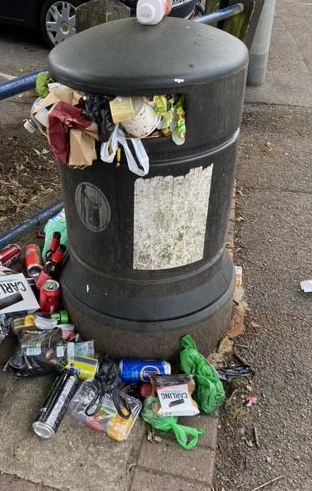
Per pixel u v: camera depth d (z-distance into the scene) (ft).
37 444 6.36
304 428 6.87
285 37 23.97
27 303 7.88
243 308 8.72
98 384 6.95
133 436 6.49
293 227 11.07
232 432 6.77
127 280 6.70
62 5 19.43
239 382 7.39
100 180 5.90
